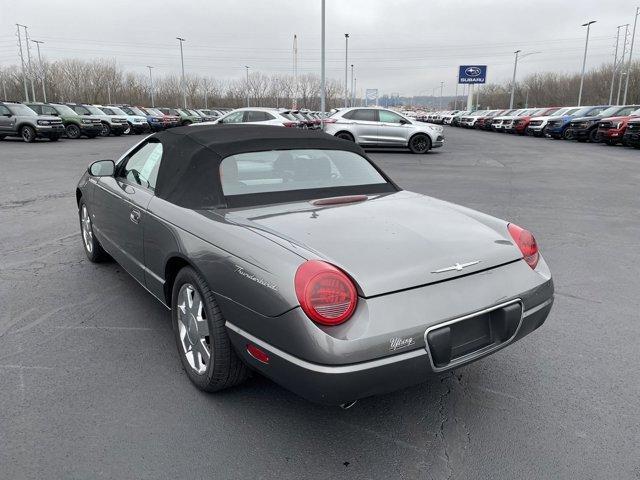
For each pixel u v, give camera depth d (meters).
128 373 3.00
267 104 84.75
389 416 2.64
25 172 11.90
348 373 2.04
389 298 2.16
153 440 2.41
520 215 7.61
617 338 3.53
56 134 21.84
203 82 84.31
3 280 4.49
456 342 2.35
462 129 45.81
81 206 5.06
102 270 4.78
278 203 2.96
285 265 2.16
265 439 2.44
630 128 19.84
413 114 75.94
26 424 2.51
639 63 64.75
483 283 2.44
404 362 2.15
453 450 2.38
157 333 3.52
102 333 3.51
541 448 2.39
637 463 2.29
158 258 3.10
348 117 17.97
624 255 5.52
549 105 84.81
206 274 2.52
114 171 4.08
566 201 8.80
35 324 3.64
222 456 2.31
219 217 2.72
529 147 21.42
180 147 3.22
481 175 12.16
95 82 77.12
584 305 4.11
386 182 3.52
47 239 5.89
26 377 2.94
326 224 2.58
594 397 2.82
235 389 2.86
